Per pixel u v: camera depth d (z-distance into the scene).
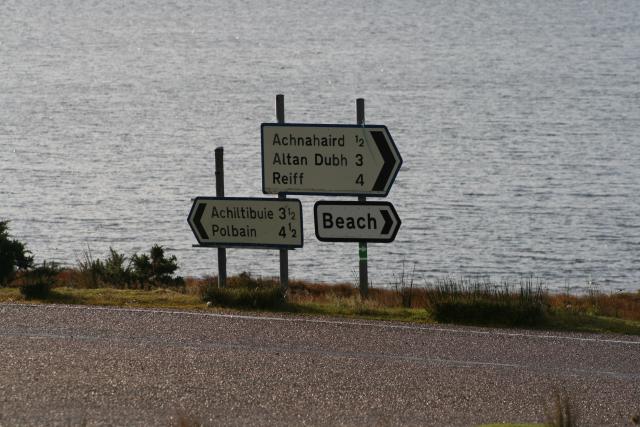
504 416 15.42
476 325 21.61
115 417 14.95
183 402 15.73
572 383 17.22
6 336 19.59
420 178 100.94
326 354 18.75
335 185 24.67
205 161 115.00
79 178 102.00
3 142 129.25
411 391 16.59
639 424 15.25
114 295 24.08
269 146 24.83
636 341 20.23
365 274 24.89
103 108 168.38
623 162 110.50
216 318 21.47
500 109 161.62
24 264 31.33
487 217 81.25
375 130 24.47
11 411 15.11
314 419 15.11
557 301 28.30
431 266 64.06
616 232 75.44
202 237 24.92
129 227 76.94
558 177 101.44
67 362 17.80
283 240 24.73
